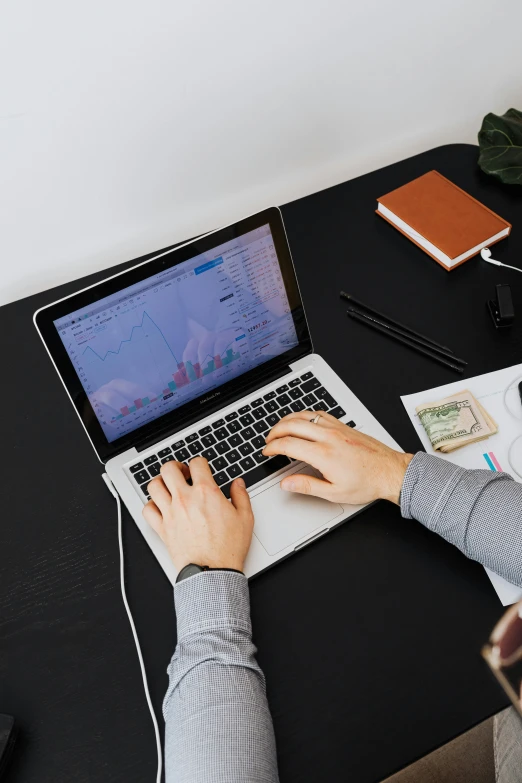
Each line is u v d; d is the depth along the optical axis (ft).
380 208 3.94
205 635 2.36
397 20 3.82
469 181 4.10
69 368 2.80
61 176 3.57
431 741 2.33
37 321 2.67
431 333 3.43
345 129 4.25
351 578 2.68
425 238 3.70
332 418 2.95
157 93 3.48
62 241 3.86
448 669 2.46
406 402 3.17
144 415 3.04
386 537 2.78
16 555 2.83
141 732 2.38
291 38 3.60
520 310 3.48
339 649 2.52
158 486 2.78
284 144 4.11
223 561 2.55
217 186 4.09
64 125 3.37
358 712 2.39
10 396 3.34
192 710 2.21
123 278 2.76
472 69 4.32
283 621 2.59
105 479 2.98
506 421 3.06
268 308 3.12
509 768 3.06
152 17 3.18
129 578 2.74
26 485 3.04
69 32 3.06
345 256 3.80
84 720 2.41
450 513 2.62
